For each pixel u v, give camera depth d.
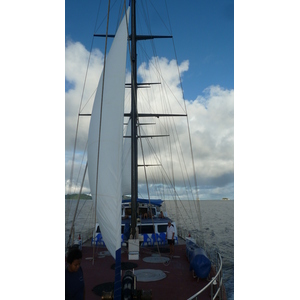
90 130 7.95
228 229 44.38
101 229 6.53
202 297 7.97
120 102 6.75
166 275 9.68
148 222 14.73
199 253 9.48
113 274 9.73
